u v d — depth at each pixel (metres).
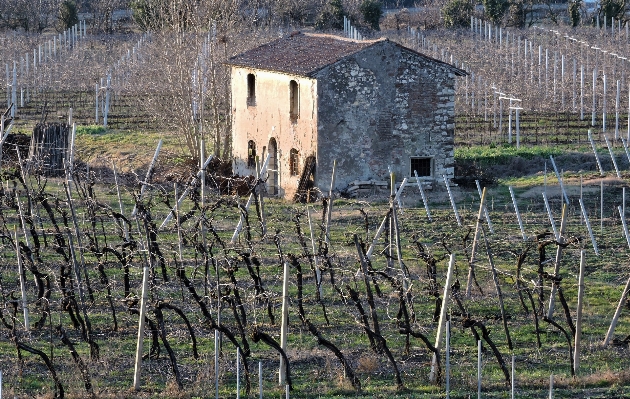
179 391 29.83
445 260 44.41
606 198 57.38
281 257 35.66
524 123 81.31
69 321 36.16
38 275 35.25
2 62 105.75
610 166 65.88
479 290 40.56
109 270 41.34
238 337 35.00
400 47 58.22
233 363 32.69
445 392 30.50
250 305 37.56
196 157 68.25
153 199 54.69
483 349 34.50
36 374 31.25
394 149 59.03
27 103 90.94
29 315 36.75
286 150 61.09
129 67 98.81
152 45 93.44
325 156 58.22
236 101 66.38
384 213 53.50
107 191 57.44
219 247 44.56
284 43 66.12
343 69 57.81
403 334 34.66
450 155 59.91
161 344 34.16
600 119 81.94
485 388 30.78
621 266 44.47
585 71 95.94
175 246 43.69
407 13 139.50
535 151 68.12
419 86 58.94
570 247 46.44
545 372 32.41
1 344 33.75
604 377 31.64
